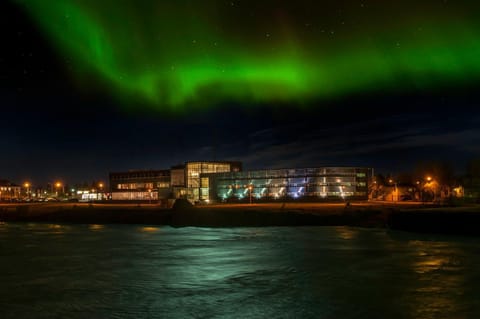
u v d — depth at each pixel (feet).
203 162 520.42
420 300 83.66
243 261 130.41
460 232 195.21
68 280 106.83
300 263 125.18
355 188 441.68
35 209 383.86
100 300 88.12
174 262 130.62
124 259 137.28
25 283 104.06
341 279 102.99
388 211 253.03
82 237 208.74
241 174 482.69
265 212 268.00
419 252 141.49
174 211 292.81
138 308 82.33
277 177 459.32
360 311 77.97
